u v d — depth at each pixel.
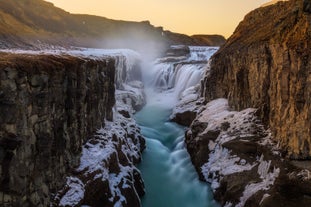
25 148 8.50
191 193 15.57
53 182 10.08
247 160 13.98
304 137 11.75
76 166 11.76
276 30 15.31
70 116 11.43
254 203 11.67
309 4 14.07
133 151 17.39
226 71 20.66
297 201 10.77
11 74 7.98
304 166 11.50
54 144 10.15
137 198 13.83
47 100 9.58
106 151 13.52
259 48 15.52
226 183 13.58
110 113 17.53
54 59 11.06
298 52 11.97
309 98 11.55
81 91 12.48
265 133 14.34
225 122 16.89
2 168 7.82
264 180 12.34
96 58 16.11
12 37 27.62
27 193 8.66
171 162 18.95
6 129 7.88
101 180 11.99
